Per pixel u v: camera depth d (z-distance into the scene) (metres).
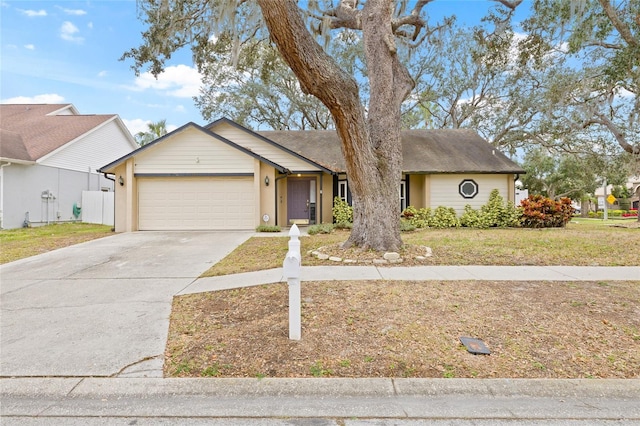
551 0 12.26
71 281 6.06
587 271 6.23
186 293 5.25
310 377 2.82
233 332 3.69
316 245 9.38
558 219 14.45
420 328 3.70
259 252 8.61
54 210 17.20
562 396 2.59
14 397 2.63
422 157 15.76
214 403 2.55
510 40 12.89
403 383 2.73
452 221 14.36
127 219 13.28
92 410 2.48
